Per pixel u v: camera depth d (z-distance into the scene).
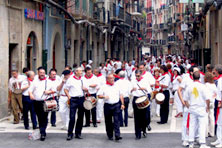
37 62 23.09
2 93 18.02
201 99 11.83
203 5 33.84
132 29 59.53
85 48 35.91
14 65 20.08
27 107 15.03
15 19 19.61
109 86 13.05
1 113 17.88
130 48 62.62
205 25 38.00
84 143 12.67
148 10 106.00
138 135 13.31
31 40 22.39
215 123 13.44
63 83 13.38
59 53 28.30
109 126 13.17
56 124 16.45
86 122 15.92
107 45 46.19
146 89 13.86
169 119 17.62
